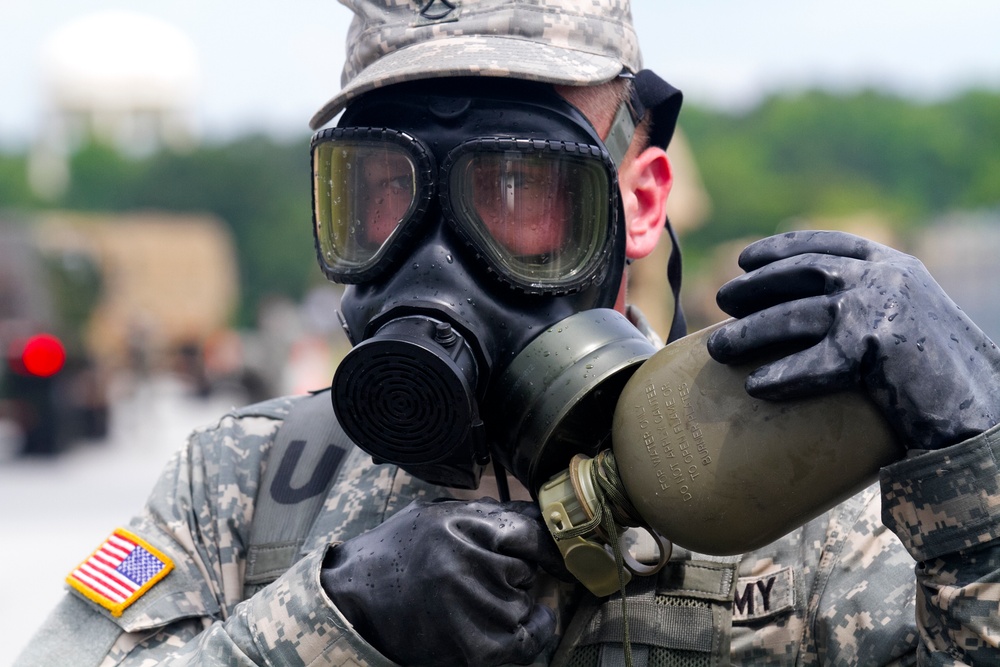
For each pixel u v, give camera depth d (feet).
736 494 6.91
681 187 25.79
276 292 264.93
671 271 9.24
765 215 260.62
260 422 9.14
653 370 7.26
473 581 7.02
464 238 7.64
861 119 294.87
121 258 184.96
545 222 7.75
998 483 6.55
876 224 64.23
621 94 8.60
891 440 6.78
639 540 8.01
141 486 40.78
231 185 268.41
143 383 90.53
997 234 58.85
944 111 312.71
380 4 8.39
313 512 8.55
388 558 7.16
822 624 7.66
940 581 6.79
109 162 334.65
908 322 6.59
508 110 7.84
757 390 6.75
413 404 7.33
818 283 6.77
